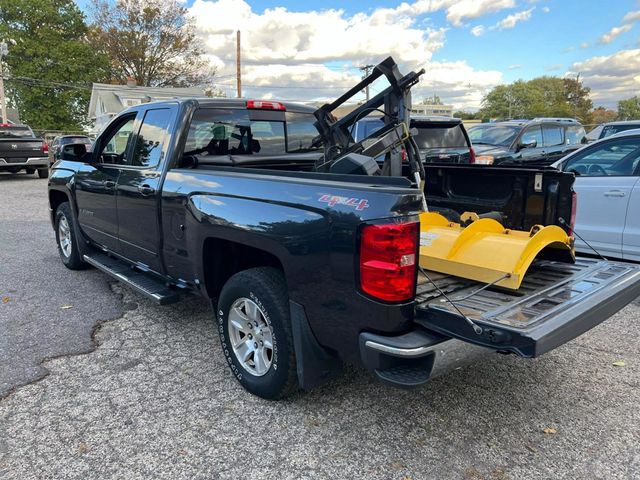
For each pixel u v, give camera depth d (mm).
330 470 2580
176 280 3938
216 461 2648
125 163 4516
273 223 2869
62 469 2582
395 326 2475
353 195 2559
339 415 3059
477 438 2830
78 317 4621
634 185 5211
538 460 2643
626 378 3482
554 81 89250
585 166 5758
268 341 3123
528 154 11078
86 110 47469
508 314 2441
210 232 3307
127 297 5180
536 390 3334
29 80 43125
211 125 4000
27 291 5355
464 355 2502
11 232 8609
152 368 3656
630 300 2984
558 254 3398
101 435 2861
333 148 3945
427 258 3203
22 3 44250
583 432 2877
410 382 2385
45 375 3535
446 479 2510
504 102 88000
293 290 2814
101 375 3547
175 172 3764
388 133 3461
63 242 6223
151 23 47438
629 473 2539
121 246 4664
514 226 3830
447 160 8500
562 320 2357
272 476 2539
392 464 2619
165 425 2957
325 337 2746
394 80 3438
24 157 17328
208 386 3402
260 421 2996
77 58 45750
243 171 3379
